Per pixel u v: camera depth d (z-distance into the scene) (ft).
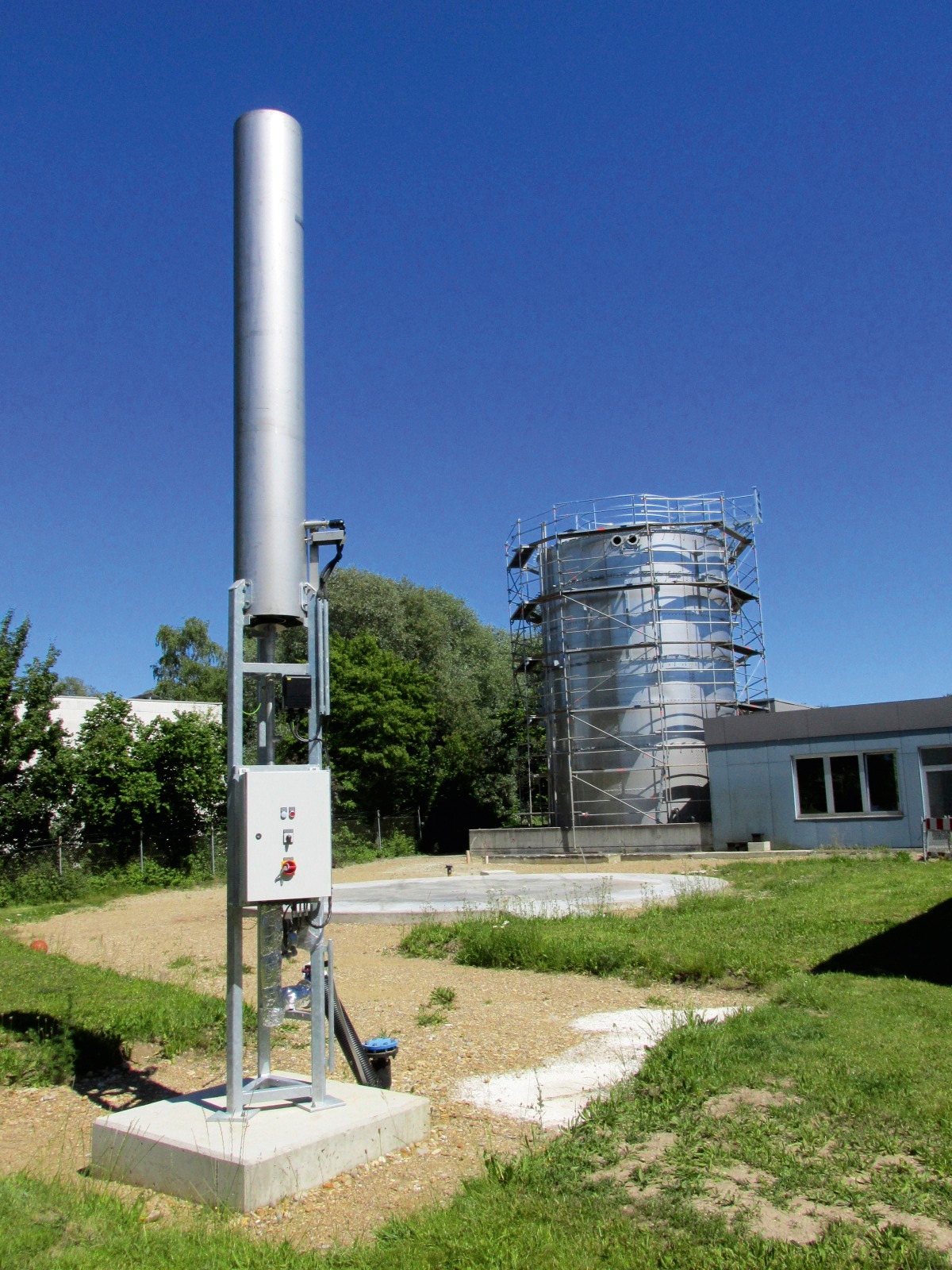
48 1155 20.51
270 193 22.94
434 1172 18.94
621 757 115.55
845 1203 16.01
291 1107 20.44
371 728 151.64
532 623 136.56
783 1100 20.93
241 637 21.15
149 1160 18.63
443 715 181.37
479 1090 24.23
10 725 99.25
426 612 196.03
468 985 37.58
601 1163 18.21
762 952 39.50
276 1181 17.75
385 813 153.48
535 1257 14.28
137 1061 28.02
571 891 70.44
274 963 21.58
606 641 118.42
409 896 70.49
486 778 163.63
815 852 91.35
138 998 34.68
